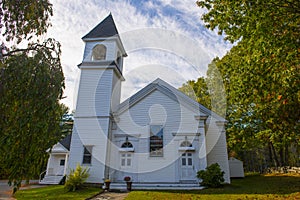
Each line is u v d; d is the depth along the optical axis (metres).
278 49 6.70
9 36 4.40
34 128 3.80
